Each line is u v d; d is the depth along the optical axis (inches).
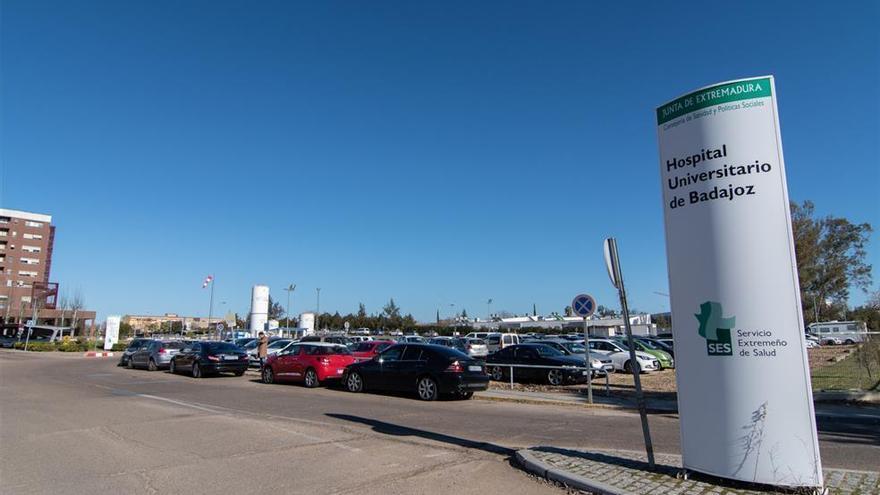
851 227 2404.0
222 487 253.6
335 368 737.6
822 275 2399.1
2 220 3944.4
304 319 2183.8
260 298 1824.6
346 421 446.6
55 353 1847.9
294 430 400.2
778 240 231.3
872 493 222.7
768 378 227.1
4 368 1102.4
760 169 236.2
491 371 845.8
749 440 227.8
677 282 255.1
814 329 2260.1
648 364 981.2
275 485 256.7
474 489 252.8
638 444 364.5
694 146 251.4
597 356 913.5
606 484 240.8
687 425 248.4
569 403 577.6
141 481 263.4
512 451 336.5
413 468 290.2
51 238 4303.6
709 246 243.6
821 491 217.8
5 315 3277.6
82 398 599.2
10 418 453.1
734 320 234.8
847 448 357.4
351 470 284.7
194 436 375.6
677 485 236.5
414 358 631.2
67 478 268.5
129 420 443.5
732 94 243.4
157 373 1007.6
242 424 425.1
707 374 241.6
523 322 3727.9
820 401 597.9
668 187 261.9
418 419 462.6
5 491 247.9
